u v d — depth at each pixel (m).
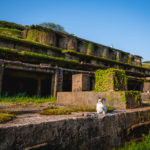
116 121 4.54
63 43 23.50
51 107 6.27
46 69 15.67
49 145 2.85
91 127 3.74
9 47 16.67
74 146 3.28
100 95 7.57
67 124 3.26
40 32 20.89
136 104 6.90
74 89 11.44
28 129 2.66
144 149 4.34
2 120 2.86
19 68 13.94
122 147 4.48
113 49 29.98
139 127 5.30
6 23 29.95
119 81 8.38
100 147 3.83
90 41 26.67
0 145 2.30
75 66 20.06
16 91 21.03
